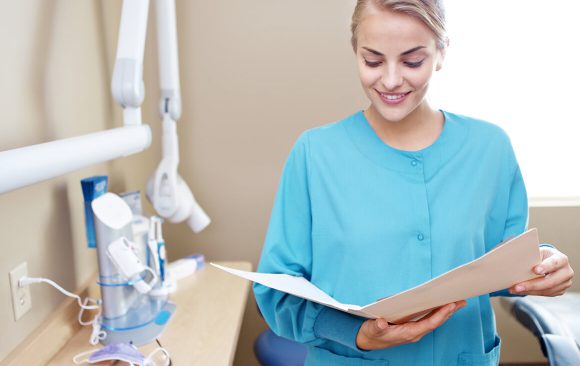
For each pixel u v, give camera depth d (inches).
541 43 82.0
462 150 37.8
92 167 61.4
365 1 33.2
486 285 29.5
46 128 50.7
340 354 38.2
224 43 76.6
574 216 82.5
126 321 51.3
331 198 37.9
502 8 81.0
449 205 36.8
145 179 79.4
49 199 51.0
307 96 78.0
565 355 58.3
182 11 75.7
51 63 51.7
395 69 32.7
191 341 49.4
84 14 59.4
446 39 34.0
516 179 38.9
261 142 79.3
